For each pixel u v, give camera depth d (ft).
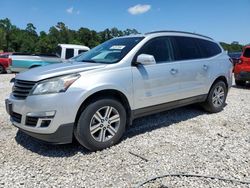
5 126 17.92
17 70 47.80
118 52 15.93
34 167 12.50
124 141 15.48
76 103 13.03
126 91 14.89
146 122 19.15
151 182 11.29
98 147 14.06
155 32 17.48
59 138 13.10
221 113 21.84
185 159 13.34
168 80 17.10
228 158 13.44
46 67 14.88
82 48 50.60
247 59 35.99
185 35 19.40
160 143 15.29
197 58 19.70
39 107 12.82
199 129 17.75
